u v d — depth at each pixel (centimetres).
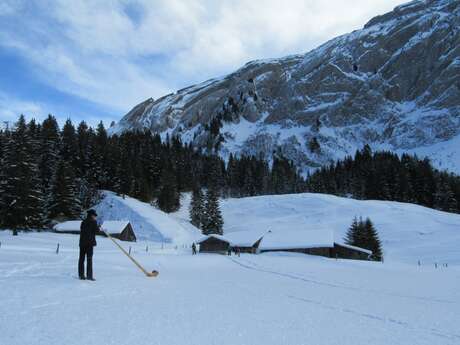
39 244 4991
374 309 1047
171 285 1245
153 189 12581
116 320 688
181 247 8025
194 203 11088
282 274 2434
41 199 6700
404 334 736
